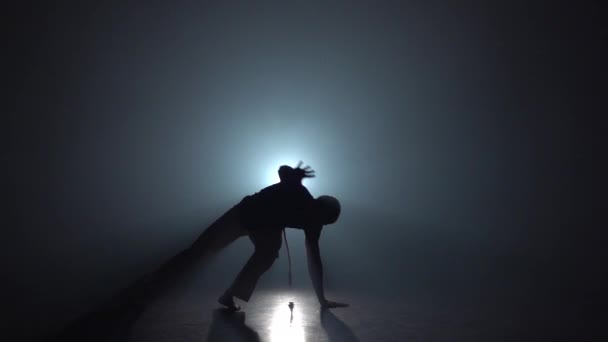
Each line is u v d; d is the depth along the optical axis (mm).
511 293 4602
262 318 3379
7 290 4414
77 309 3531
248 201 3779
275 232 3826
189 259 3463
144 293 3303
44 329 2932
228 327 3064
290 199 3852
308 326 3109
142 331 2926
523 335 2875
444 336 2850
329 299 4293
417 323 3223
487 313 3596
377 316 3471
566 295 4480
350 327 3090
